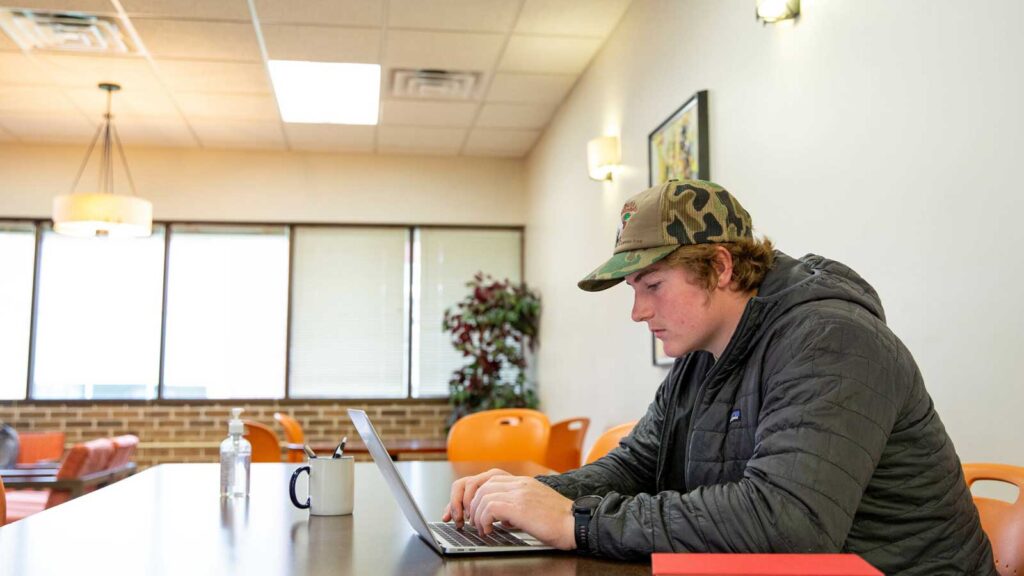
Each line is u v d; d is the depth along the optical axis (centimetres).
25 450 659
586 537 124
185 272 744
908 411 126
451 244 777
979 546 130
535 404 709
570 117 600
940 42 209
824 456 115
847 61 250
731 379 141
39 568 123
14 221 723
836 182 256
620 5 463
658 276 141
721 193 143
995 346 190
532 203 743
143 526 161
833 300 134
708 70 356
